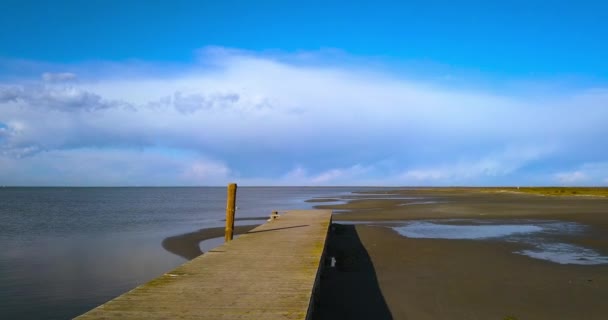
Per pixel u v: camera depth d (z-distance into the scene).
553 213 27.62
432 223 21.84
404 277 9.93
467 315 7.32
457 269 10.73
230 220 12.64
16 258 13.72
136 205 47.03
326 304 7.96
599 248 13.76
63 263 12.93
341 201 49.62
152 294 5.77
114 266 12.49
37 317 8.21
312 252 9.27
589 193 66.94
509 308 7.66
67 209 39.47
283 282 6.51
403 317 7.26
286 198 64.94
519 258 12.09
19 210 38.00
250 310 5.10
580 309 7.59
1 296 9.51
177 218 28.47
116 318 4.75
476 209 31.95
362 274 10.25
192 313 4.96
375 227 19.98
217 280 6.62
